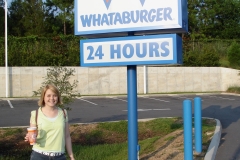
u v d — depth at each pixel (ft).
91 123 41.57
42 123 16.60
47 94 16.85
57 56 91.56
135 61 25.36
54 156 16.71
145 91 90.43
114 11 26.23
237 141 31.73
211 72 97.19
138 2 25.77
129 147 25.72
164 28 25.30
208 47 112.68
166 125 40.86
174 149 28.27
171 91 93.91
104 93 88.48
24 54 89.15
